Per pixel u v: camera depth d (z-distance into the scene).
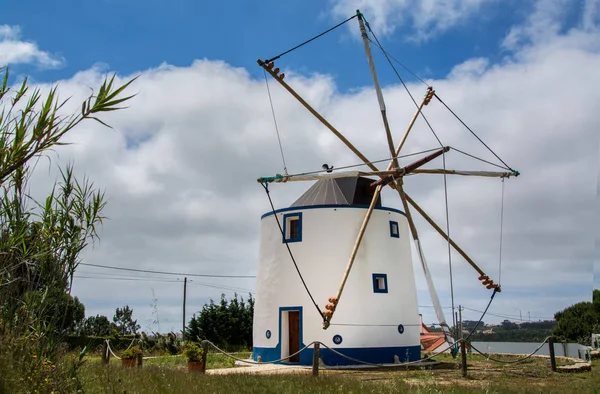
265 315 22.44
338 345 20.70
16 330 6.66
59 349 7.30
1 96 6.18
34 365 6.65
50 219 7.30
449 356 25.64
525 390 13.06
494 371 18.58
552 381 16.12
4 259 6.60
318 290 21.27
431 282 23.81
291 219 22.75
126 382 11.34
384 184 22.42
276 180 19.83
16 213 6.80
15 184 6.88
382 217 22.67
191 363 16.95
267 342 22.00
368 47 23.06
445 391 12.62
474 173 22.69
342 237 21.83
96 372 12.55
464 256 22.78
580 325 42.47
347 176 20.89
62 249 7.31
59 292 7.25
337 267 21.48
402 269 22.81
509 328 56.41
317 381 13.40
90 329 38.72
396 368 19.98
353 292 21.27
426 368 20.05
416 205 22.89
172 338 31.55
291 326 21.86
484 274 22.73
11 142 6.09
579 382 15.91
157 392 10.55
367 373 18.05
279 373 16.05
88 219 7.57
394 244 22.80
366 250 21.92
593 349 29.72
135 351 17.53
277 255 22.56
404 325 22.03
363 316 21.12
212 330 33.88
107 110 6.39
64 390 7.08
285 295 21.78
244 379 13.45
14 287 6.84
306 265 21.64
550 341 18.86
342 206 22.16
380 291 21.75
